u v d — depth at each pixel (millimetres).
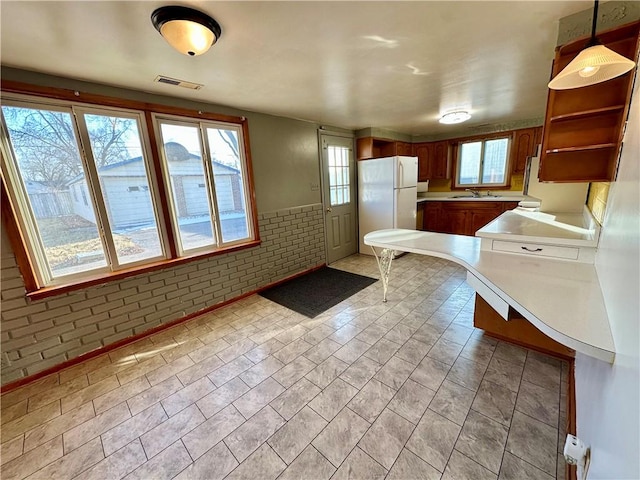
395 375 1857
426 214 5574
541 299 1183
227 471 1292
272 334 2422
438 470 1249
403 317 2617
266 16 1290
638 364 583
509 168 4836
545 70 2117
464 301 2896
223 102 2707
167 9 1187
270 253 3445
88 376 1970
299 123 3633
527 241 1787
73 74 1874
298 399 1692
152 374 1971
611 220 1201
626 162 1076
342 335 2361
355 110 3189
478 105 3242
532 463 1257
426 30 1494
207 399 1725
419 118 3811
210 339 2383
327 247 4305
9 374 1856
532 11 1348
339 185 4418
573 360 1828
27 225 1877
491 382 1750
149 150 2381
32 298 1888
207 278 2840
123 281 2285
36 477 1309
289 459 1332
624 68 1172
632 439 571
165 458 1365
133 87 2182
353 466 1286
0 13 1165
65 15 1207
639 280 644
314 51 1670
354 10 1278
